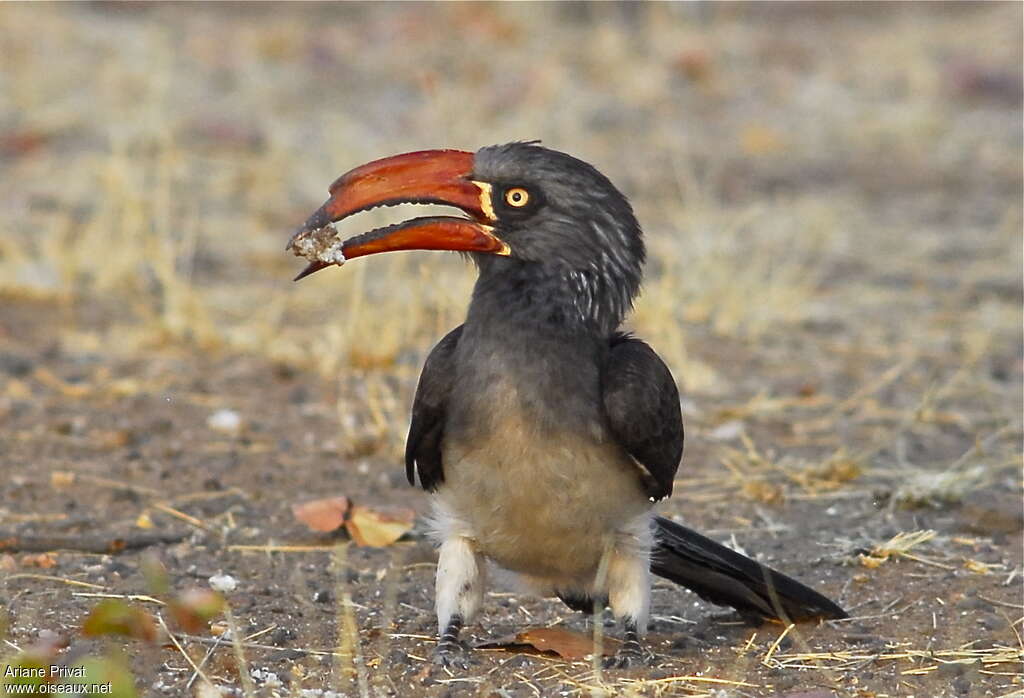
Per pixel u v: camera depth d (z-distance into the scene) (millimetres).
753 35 29703
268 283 17172
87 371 14227
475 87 25266
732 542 10711
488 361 8352
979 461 12234
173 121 22203
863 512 11297
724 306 16344
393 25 28516
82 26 26141
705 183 21812
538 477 8281
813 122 25141
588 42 28031
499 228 8609
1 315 15875
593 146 23219
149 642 8422
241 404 13492
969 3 32438
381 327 15070
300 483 11695
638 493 8555
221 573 9898
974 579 9945
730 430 13070
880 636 8969
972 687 8172
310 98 24438
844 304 17062
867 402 13898
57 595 9305
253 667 8273
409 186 8594
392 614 9242
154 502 11172
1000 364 15141
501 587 9930
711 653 8703
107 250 17125
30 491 11250
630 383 8336
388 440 12469
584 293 8586
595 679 8062
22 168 20391
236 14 29656
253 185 20547
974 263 18688
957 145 24188
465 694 8047
